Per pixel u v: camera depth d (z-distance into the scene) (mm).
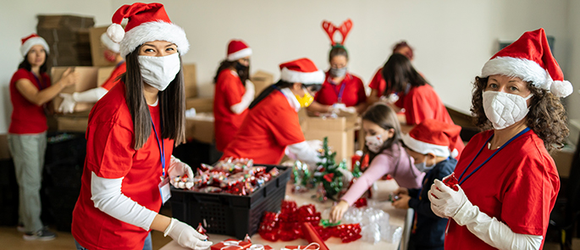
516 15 4230
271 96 2252
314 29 5090
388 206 1971
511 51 1087
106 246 1314
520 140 1082
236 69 3727
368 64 4930
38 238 3230
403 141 1867
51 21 3918
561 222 2488
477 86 1226
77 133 3688
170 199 1684
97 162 1161
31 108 3092
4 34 3764
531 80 1050
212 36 5520
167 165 1472
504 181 1070
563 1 3998
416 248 1854
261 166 2047
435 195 1158
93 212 1296
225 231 1650
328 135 2770
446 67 4613
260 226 1650
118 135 1159
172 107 1342
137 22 1196
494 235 1054
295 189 2172
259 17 5281
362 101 4004
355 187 1828
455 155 2172
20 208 3209
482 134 1271
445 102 4688
